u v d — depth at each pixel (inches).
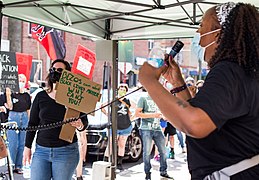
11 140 227.6
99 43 209.9
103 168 192.7
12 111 229.3
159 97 47.4
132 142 291.7
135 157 296.8
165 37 204.8
